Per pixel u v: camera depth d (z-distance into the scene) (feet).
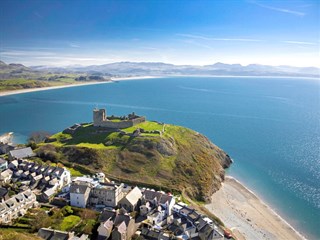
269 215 396.37
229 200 437.58
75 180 407.03
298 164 578.25
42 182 407.64
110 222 299.99
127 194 364.58
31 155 511.81
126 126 592.60
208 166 513.04
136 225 317.22
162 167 480.23
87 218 322.34
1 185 395.14
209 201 431.84
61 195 375.25
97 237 291.17
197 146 567.59
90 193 364.58
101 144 534.78
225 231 338.54
